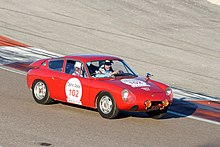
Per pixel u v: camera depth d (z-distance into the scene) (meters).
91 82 24.61
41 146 18.73
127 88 23.66
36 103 27.20
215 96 35.03
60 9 75.31
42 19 66.81
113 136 21.06
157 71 43.81
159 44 59.72
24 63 41.69
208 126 24.67
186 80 41.00
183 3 93.00
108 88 23.83
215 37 69.44
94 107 24.67
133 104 23.27
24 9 72.19
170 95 24.91
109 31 64.38
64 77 25.77
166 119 25.61
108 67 25.64
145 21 74.62
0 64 40.31
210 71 47.44
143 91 23.83
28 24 62.69
